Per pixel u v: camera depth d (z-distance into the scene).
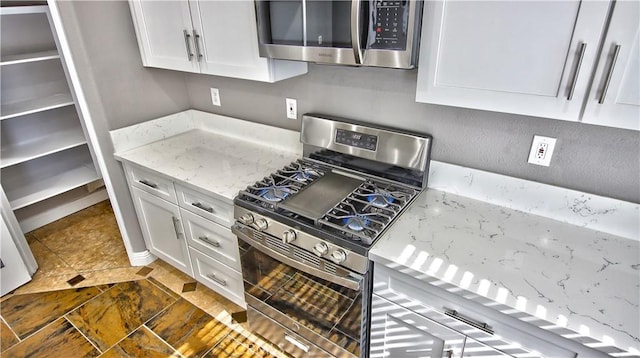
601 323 0.99
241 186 1.79
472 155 1.59
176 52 1.99
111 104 2.15
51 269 2.59
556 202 1.44
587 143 1.33
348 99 1.83
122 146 2.25
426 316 1.30
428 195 1.66
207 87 2.43
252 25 1.61
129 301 2.30
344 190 1.67
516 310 1.04
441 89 1.25
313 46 1.40
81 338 2.05
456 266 1.21
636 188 1.30
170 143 2.37
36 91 2.87
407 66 1.24
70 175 3.12
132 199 2.38
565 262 1.22
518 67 1.08
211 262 2.10
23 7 2.28
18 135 2.87
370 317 1.48
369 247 1.30
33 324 2.14
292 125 2.14
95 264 2.64
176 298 2.32
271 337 1.90
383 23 1.22
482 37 1.11
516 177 1.51
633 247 1.30
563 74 1.02
